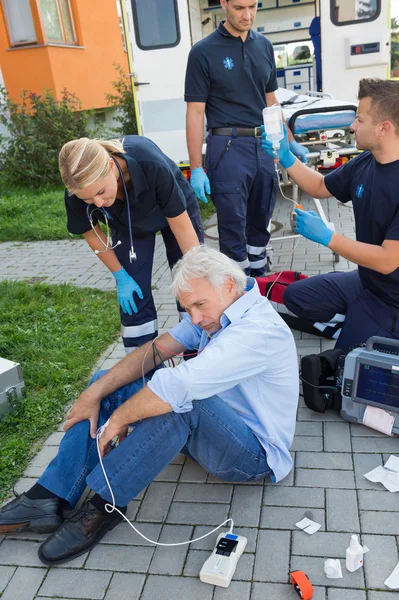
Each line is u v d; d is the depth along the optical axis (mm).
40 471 2941
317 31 8234
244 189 4250
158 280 5488
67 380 3740
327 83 7512
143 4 6617
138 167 2693
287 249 5918
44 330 4527
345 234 6312
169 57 6777
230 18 3896
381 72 7371
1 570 2361
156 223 3148
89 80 13172
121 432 2402
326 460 2797
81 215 3010
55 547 2342
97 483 2330
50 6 11828
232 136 4145
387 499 2521
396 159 2857
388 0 7062
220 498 2627
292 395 2533
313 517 2461
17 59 11773
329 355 3111
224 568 2195
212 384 2197
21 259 6680
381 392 2822
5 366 3422
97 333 4387
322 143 5637
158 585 2227
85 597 2209
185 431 2316
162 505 2621
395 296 3150
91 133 11219
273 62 4258
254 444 2469
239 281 2316
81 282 5684
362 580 2152
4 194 10023
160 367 2793
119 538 2461
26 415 3367
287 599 2107
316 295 3629
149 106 6992
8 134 11812
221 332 2307
